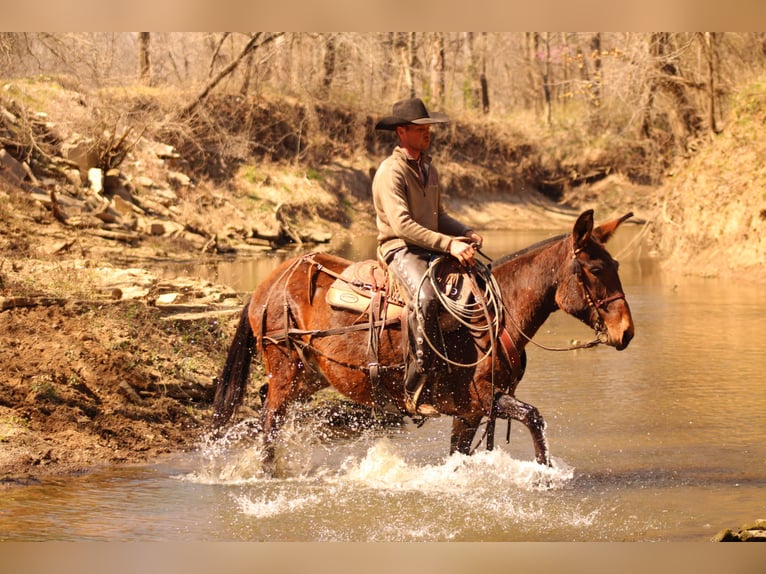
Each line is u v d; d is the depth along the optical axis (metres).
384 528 6.88
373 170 48.25
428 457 8.97
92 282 12.68
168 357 10.77
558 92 67.00
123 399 9.64
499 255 29.30
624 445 9.27
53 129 26.80
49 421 8.90
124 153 28.42
